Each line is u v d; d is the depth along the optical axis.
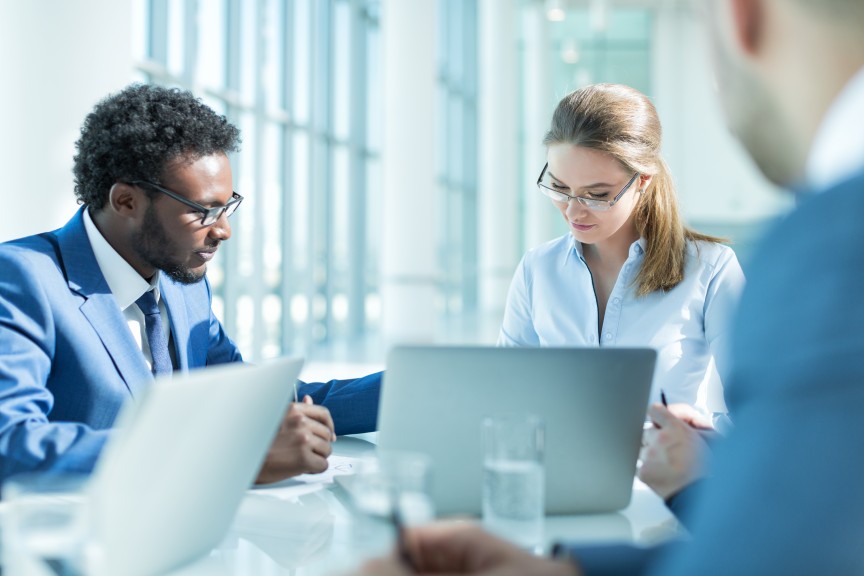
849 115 0.39
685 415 1.34
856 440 0.34
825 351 0.35
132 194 1.53
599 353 1.14
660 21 17.19
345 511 1.19
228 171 1.60
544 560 0.65
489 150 14.68
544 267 2.09
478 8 15.55
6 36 3.13
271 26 7.38
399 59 9.14
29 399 1.29
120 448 0.72
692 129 17.23
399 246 9.27
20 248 1.49
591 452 1.18
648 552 0.67
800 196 0.41
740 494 0.37
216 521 0.96
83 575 0.78
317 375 6.98
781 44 0.40
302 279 8.09
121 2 3.47
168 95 1.56
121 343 1.52
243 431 0.91
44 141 3.21
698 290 1.92
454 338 11.21
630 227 1.96
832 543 0.34
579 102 1.84
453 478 1.16
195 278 1.63
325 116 8.95
